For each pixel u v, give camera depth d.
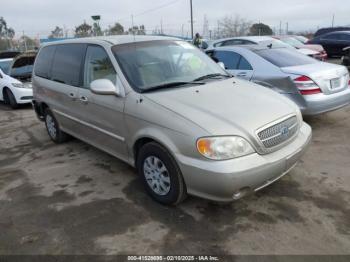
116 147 4.02
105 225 3.20
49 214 3.46
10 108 9.73
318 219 3.12
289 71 5.37
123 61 3.82
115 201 3.63
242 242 2.86
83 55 4.45
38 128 7.03
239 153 2.85
